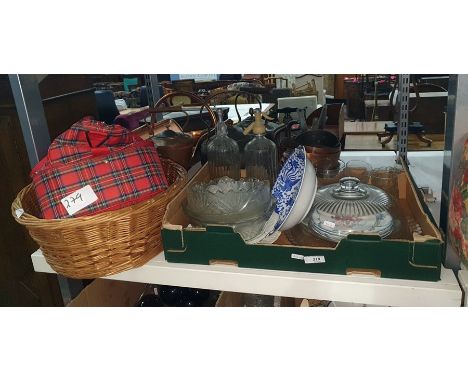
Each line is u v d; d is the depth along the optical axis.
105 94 2.95
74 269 0.91
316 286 0.86
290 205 0.94
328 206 0.96
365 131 3.25
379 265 0.83
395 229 0.96
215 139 1.24
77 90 1.53
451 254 0.87
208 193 0.96
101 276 0.91
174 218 0.98
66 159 0.90
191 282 0.93
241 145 1.28
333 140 1.26
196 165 1.46
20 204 0.94
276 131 1.33
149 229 0.93
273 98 2.92
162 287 1.33
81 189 0.87
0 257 1.54
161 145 1.25
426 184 1.35
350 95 4.75
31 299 1.60
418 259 0.81
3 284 1.59
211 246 0.91
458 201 0.76
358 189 0.98
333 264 0.85
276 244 0.94
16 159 1.38
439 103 2.79
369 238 0.82
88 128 0.92
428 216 0.89
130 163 0.92
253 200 0.93
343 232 0.92
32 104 1.07
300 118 1.45
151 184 0.93
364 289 0.83
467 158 0.77
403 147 1.51
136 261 0.93
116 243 0.89
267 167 1.19
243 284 0.90
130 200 0.90
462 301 0.80
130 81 4.43
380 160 1.53
